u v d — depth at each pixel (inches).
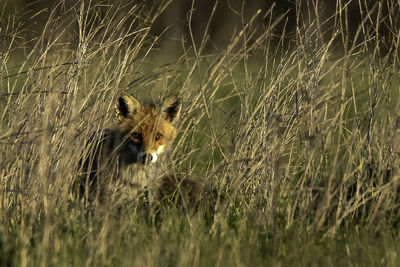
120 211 389.4
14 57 620.1
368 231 363.3
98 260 308.5
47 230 315.0
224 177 403.9
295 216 395.2
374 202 382.0
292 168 455.2
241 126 430.0
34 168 387.5
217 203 383.2
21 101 398.6
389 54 413.1
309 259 320.5
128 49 421.7
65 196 374.9
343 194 382.3
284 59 443.5
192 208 401.7
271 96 420.8
